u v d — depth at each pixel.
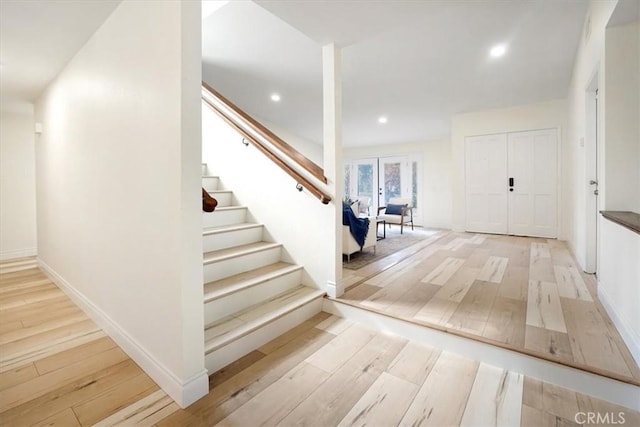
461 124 5.69
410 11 2.12
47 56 2.48
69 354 1.91
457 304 2.35
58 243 3.05
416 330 2.05
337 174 2.51
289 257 2.83
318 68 4.00
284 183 2.82
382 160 8.23
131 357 1.86
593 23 2.51
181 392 1.44
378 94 4.71
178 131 1.41
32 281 3.34
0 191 4.34
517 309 2.24
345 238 3.67
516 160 5.26
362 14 2.13
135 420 1.36
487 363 1.79
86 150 2.31
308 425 1.33
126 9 1.75
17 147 4.46
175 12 1.40
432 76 4.06
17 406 1.45
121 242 1.91
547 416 1.38
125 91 1.79
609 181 2.19
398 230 6.60
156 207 1.57
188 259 1.44
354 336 2.13
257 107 5.56
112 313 2.08
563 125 4.86
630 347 1.65
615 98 2.15
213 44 3.39
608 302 2.10
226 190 3.37
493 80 4.21
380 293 2.61
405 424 1.34
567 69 3.88
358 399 1.50
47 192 3.32
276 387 1.59
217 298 2.03
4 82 3.05
